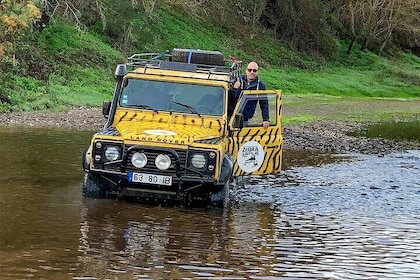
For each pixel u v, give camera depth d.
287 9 62.44
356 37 67.81
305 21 63.31
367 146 20.92
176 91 11.30
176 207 10.40
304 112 34.31
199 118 11.11
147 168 10.00
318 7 64.69
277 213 10.48
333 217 10.36
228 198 10.86
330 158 17.80
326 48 64.69
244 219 9.88
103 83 35.66
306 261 7.87
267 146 11.57
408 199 12.17
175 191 10.20
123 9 44.38
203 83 11.31
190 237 8.66
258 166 11.51
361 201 11.80
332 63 64.62
